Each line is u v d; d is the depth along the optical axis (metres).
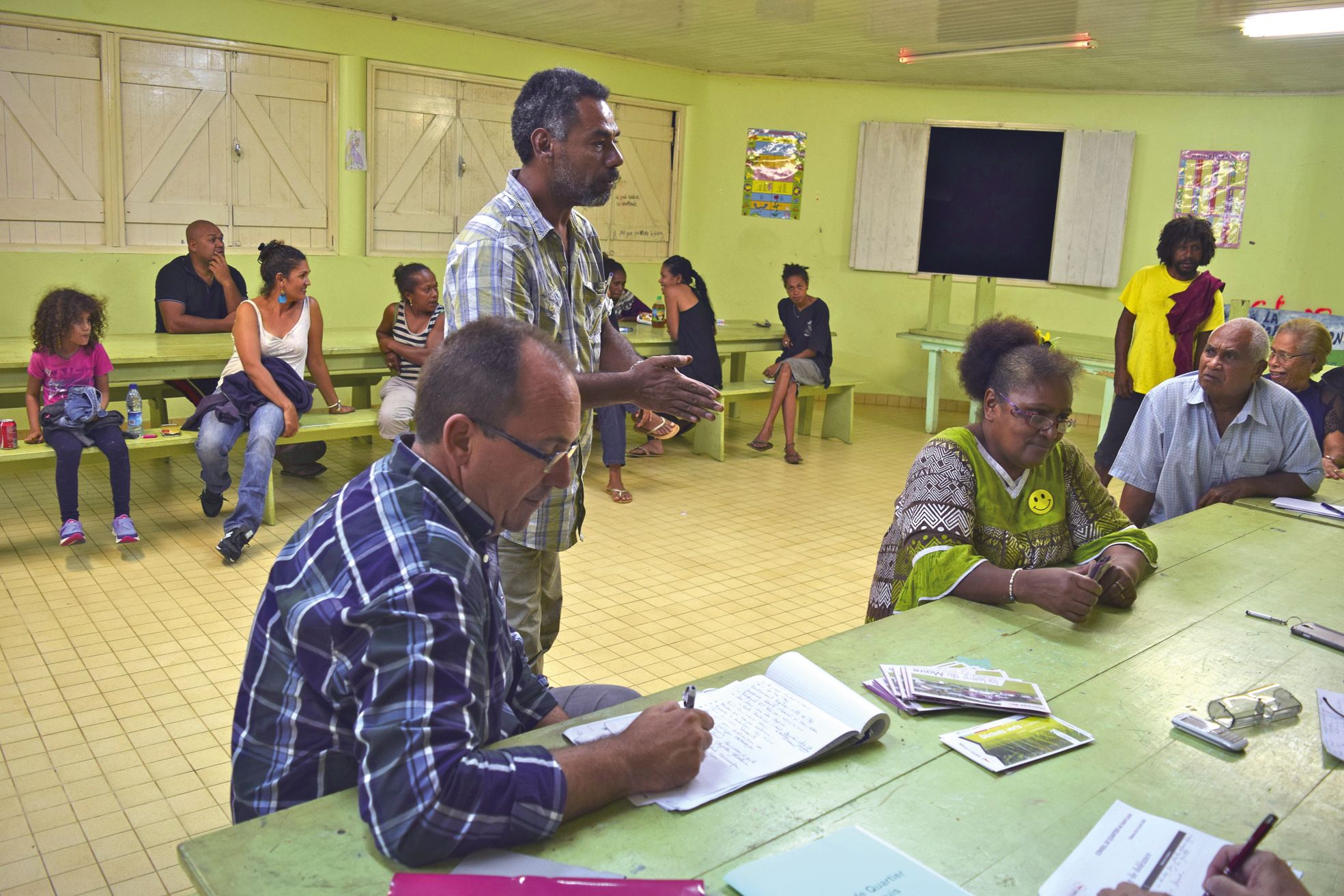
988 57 7.48
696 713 1.47
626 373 2.21
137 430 4.73
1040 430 2.29
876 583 2.56
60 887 2.28
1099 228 8.54
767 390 7.05
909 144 8.76
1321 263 8.06
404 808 1.22
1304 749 1.68
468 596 1.35
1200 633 2.17
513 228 2.27
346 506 1.41
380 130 7.25
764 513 5.67
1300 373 4.01
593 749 1.38
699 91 8.98
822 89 8.92
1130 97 8.41
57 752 2.86
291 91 6.81
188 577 4.23
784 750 1.55
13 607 3.85
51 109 6.00
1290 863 1.35
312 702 1.38
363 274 7.34
